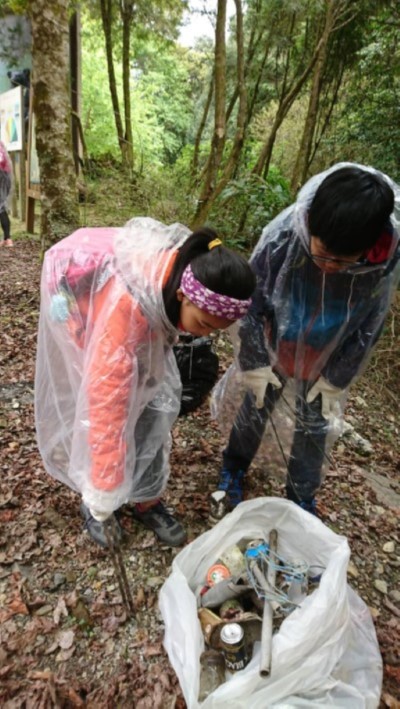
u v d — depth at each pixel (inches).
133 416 58.1
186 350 76.2
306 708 50.8
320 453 76.0
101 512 55.9
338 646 54.8
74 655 60.9
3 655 59.5
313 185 54.9
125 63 257.1
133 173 187.5
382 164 261.4
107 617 65.6
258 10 231.3
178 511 85.0
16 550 73.0
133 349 53.0
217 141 167.8
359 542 85.0
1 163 204.8
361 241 46.9
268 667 49.6
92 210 174.9
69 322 58.9
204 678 55.1
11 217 295.3
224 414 86.0
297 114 358.3
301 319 64.2
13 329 140.6
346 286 59.7
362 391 148.3
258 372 69.3
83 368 56.6
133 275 51.1
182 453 99.6
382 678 59.7
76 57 232.1
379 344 160.9
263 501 71.5
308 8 219.8
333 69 258.2
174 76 545.6
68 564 72.2
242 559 67.4
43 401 67.7
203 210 169.8
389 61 249.4
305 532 68.4
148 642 63.3
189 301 48.4
